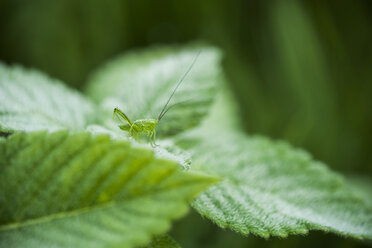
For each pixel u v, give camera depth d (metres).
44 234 0.25
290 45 0.74
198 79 0.32
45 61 0.72
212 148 0.31
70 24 0.76
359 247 0.41
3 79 0.31
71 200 0.25
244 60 0.77
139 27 0.81
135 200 0.25
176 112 0.31
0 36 0.72
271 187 0.29
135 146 0.26
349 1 0.76
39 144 0.26
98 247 0.25
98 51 0.77
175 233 0.43
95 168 0.25
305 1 0.76
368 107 0.68
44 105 0.30
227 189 0.29
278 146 0.31
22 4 0.75
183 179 0.25
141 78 0.32
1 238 0.25
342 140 0.65
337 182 0.30
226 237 0.45
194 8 0.83
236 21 0.81
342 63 0.73
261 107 0.71
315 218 0.28
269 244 0.47
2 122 0.29
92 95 0.47
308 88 0.70
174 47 0.68
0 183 0.25
